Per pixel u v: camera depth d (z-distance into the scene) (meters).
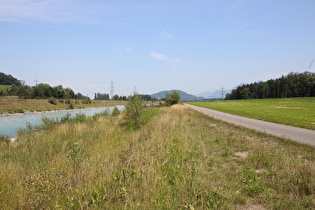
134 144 8.00
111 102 106.56
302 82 89.00
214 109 39.38
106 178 4.38
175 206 3.40
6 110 39.94
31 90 75.62
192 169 5.05
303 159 6.56
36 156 7.61
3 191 4.10
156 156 5.85
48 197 3.59
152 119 15.59
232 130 12.37
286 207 3.56
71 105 59.88
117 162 5.35
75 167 4.99
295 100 75.12
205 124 15.22
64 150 8.12
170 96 48.31
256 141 9.26
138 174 4.45
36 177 4.38
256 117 21.02
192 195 3.82
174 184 4.30
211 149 7.71
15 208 3.51
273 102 70.31
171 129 10.88
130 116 14.74
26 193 3.82
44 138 10.93
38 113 43.97
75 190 3.80
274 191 4.15
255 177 4.67
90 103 84.62
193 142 8.29
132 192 3.84
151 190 3.84
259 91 119.25
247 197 3.92
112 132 12.45
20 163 6.64
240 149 7.66
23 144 9.72
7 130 20.94
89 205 3.51
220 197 3.79
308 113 27.48
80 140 9.82
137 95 15.38
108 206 3.40
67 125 13.72
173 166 5.21
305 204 3.64
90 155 7.09
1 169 5.27
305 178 4.48
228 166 5.75
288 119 18.94
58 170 5.25
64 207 3.44
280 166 5.58
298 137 10.21
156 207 3.38
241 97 135.75
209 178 4.70
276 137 10.13
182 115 21.44
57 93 84.06
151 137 8.66
